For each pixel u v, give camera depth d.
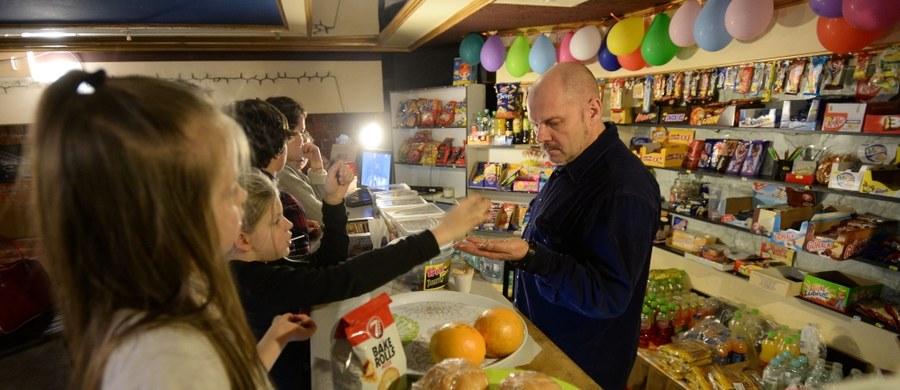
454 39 4.14
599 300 1.03
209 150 0.43
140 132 0.38
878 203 2.21
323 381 0.85
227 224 0.49
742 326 2.51
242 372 0.48
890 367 2.03
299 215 1.47
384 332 0.79
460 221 0.97
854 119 2.05
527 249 1.05
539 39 3.27
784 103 2.34
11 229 3.67
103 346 0.41
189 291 0.44
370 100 4.55
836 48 1.97
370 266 0.90
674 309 2.65
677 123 2.93
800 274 2.46
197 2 2.80
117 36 3.55
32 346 2.68
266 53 4.19
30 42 3.46
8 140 3.63
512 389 0.64
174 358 0.40
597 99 1.26
